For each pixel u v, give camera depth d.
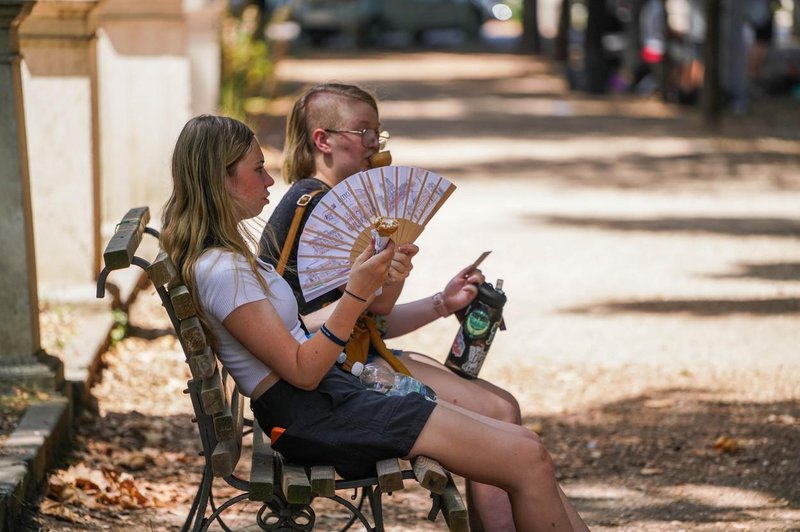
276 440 8.34
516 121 46.59
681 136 42.28
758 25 52.88
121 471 12.08
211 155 8.30
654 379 16.12
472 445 8.30
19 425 11.59
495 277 22.11
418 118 47.25
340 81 10.15
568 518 8.45
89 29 16.38
